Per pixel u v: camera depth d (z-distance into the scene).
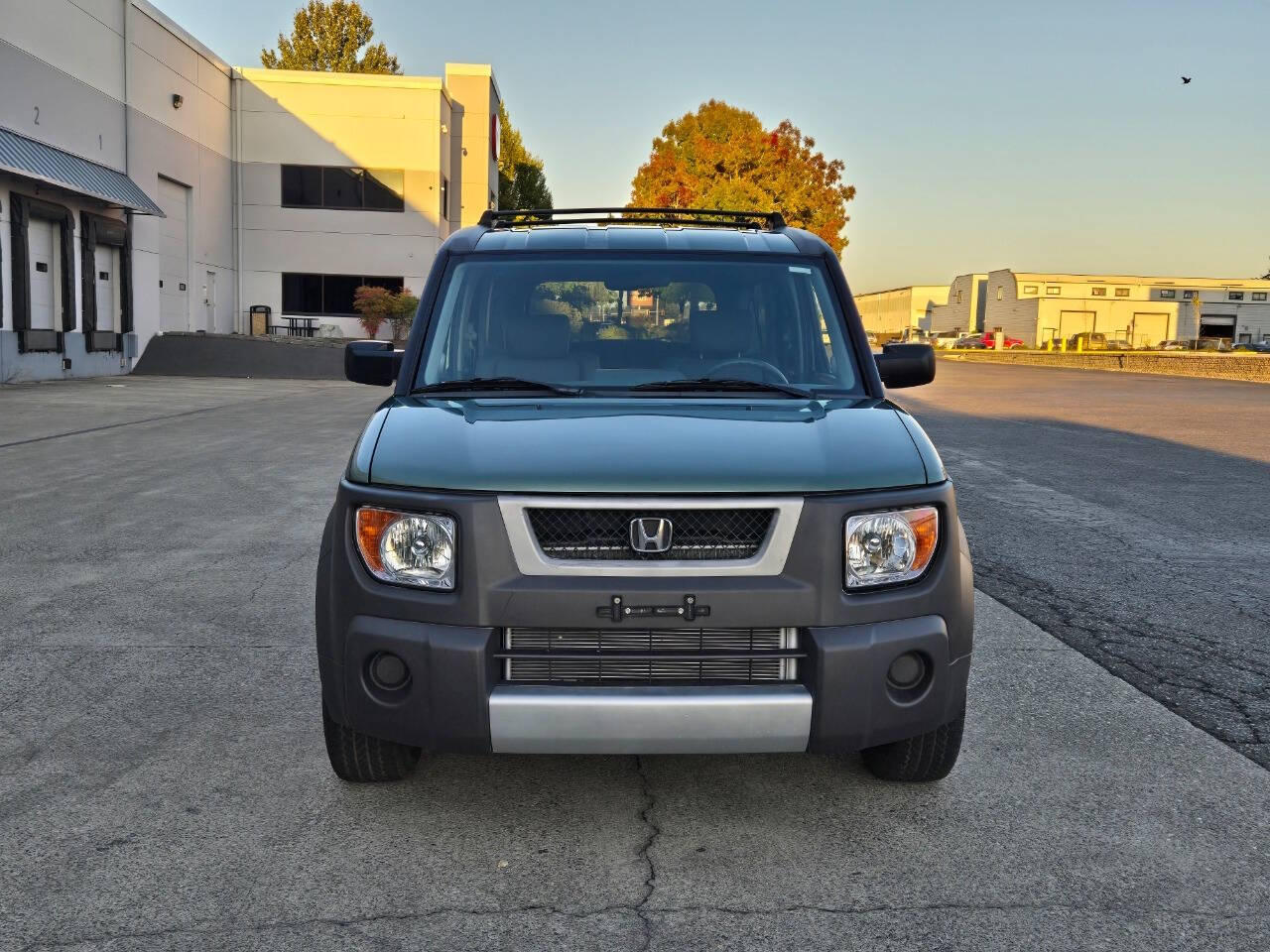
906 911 2.83
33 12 22.64
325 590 3.18
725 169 42.75
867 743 3.03
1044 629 5.50
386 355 4.14
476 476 3.02
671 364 3.98
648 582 2.93
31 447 12.29
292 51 59.19
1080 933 2.73
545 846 3.18
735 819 3.37
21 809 3.39
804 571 2.97
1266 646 5.23
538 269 4.09
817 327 4.06
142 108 28.38
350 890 2.92
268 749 3.90
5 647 5.10
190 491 9.49
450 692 2.95
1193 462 11.94
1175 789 3.60
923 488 3.17
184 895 2.88
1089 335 71.56
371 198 36.44
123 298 27.30
